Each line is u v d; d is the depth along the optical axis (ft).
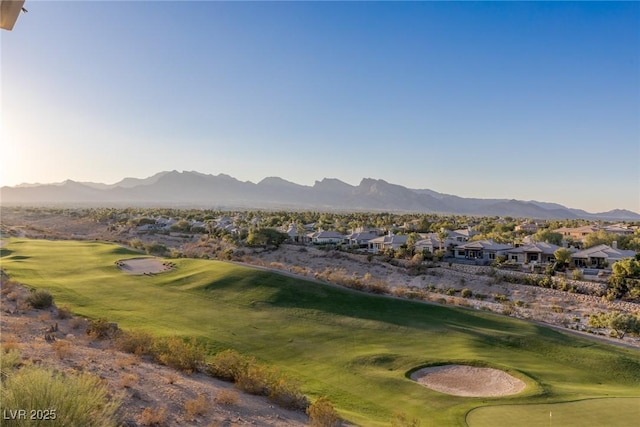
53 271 165.37
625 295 174.09
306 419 52.60
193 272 162.81
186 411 45.01
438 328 111.24
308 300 131.13
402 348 95.04
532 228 453.99
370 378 76.23
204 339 92.22
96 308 112.06
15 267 166.40
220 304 125.90
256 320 112.06
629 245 270.46
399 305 131.75
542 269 221.87
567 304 173.37
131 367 58.34
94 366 53.88
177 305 122.01
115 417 36.14
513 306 167.94
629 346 110.11
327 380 75.66
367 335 103.86
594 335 123.24
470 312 129.49
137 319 104.68
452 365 84.64
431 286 207.92
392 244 299.99
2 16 15.71
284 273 158.20
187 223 442.50
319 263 259.60
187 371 62.95
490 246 267.39
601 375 88.28
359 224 479.00
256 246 302.25
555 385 75.82
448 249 280.51
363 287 153.69
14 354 43.16
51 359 52.49
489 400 67.15
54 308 100.78
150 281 151.53
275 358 86.79
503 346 101.35
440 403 65.51
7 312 88.94
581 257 235.81
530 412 61.62
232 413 48.21
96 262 188.75
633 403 65.72
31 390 26.40
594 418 59.26
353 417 57.41
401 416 54.75
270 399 57.57
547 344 103.09
